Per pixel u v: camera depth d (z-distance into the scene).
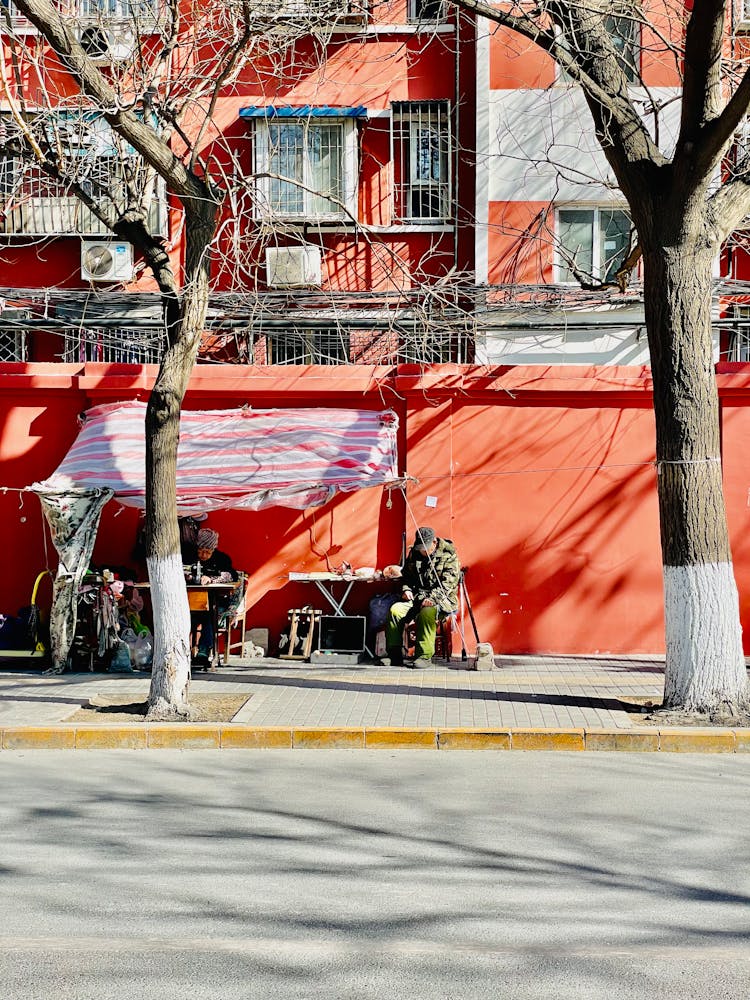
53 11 10.17
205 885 5.88
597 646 14.46
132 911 5.43
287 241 18.30
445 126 18.42
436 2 17.80
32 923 5.25
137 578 14.36
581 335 17.28
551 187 17.39
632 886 5.87
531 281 17.36
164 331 13.12
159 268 11.32
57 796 8.14
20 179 16.44
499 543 14.56
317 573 14.61
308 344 17.09
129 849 6.63
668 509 10.50
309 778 8.78
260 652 14.61
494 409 14.59
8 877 6.03
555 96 17.38
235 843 6.77
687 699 10.38
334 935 5.07
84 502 13.28
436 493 14.61
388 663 13.81
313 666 13.81
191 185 10.87
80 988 4.45
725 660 10.36
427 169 18.44
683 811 7.60
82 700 11.54
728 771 9.00
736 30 15.66
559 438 14.55
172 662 10.77
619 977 4.55
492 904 5.55
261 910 5.45
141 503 13.95
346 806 7.79
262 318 16.78
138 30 12.44
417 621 13.65
